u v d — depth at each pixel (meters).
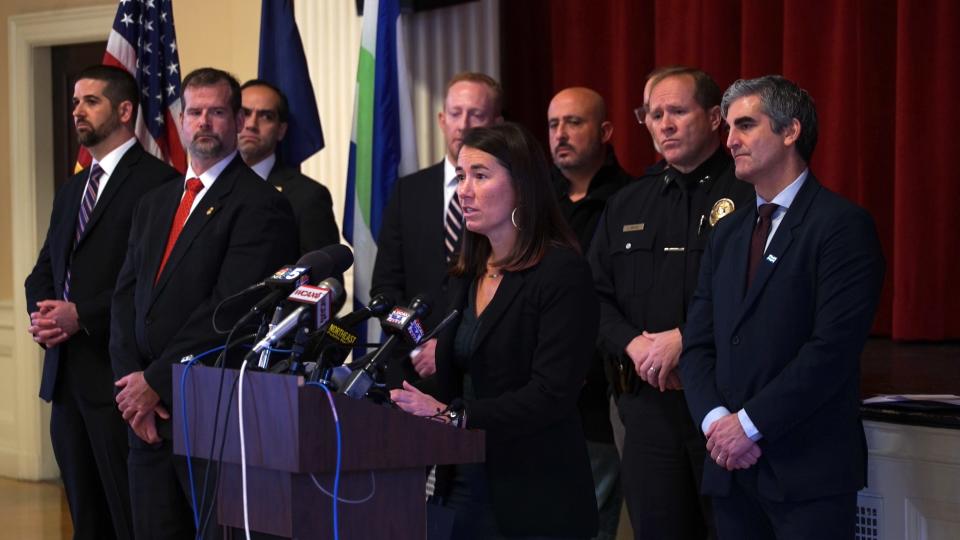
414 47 7.81
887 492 4.77
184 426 3.57
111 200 6.32
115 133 6.48
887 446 4.76
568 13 7.96
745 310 4.27
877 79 7.17
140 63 7.66
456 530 4.19
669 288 5.05
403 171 7.27
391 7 7.29
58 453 6.39
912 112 6.95
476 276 4.36
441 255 5.86
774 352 4.20
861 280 4.12
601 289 5.30
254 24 9.26
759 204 4.40
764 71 7.40
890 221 7.23
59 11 10.33
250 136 6.83
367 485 3.39
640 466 5.00
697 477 4.88
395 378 5.17
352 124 7.34
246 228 5.38
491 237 4.23
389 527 3.44
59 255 6.39
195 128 5.52
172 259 5.41
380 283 5.99
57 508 9.37
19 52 10.58
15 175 10.63
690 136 5.07
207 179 5.57
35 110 10.59
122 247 6.27
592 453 6.04
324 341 3.57
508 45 8.11
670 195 5.20
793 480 4.12
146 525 5.32
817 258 4.20
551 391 3.99
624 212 5.33
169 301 5.35
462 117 5.93
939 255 7.02
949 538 4.64
